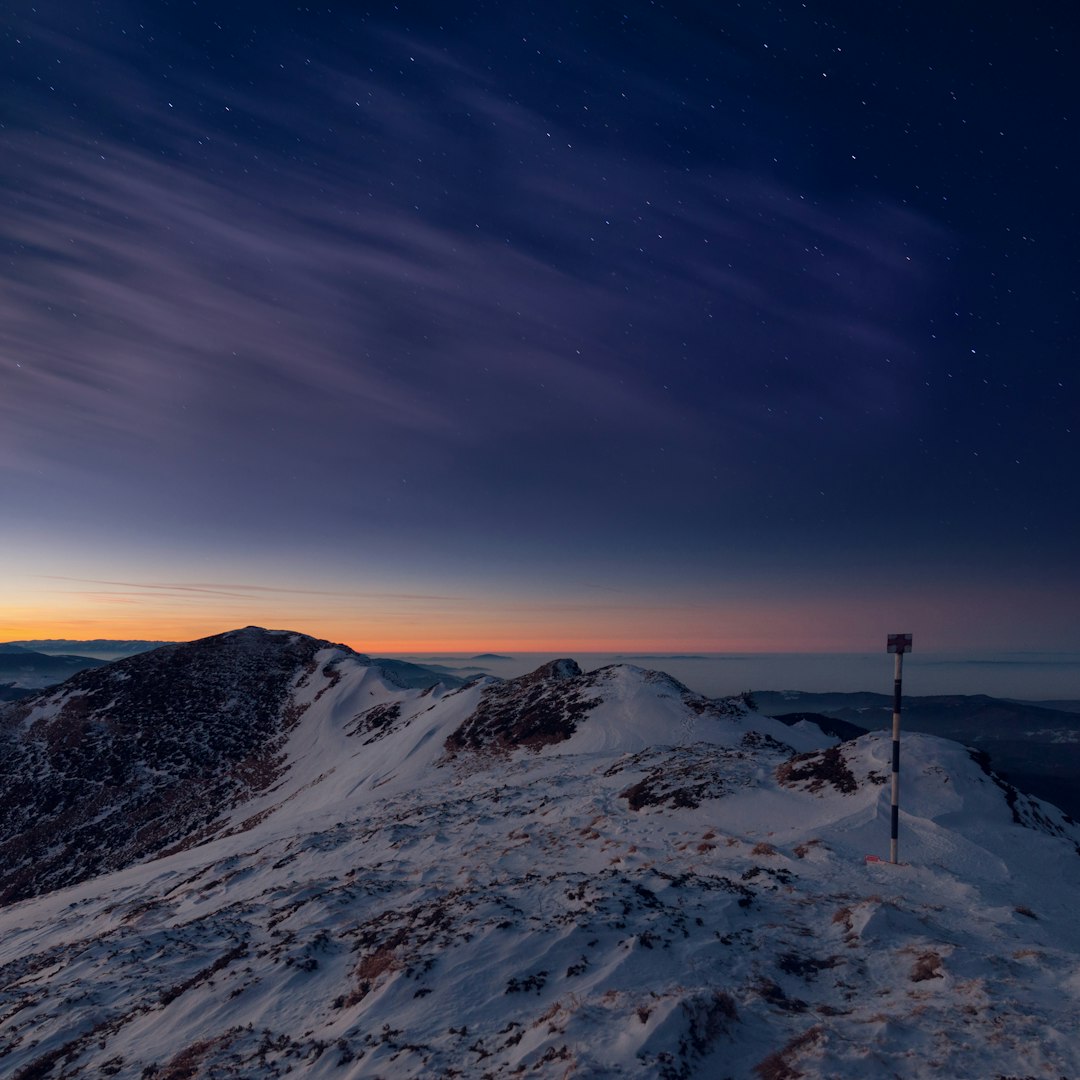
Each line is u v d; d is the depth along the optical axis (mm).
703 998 7219
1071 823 19453
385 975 9211
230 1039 8461
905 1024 6836
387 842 21328
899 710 14766
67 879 56750
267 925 13641
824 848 15172
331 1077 7055
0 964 18984
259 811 60000
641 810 21562
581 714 50875
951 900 11930
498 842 19203
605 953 9078
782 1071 6109
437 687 82688
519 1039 7125
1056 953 8820
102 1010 10445
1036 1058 6074
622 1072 6051
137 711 85875
